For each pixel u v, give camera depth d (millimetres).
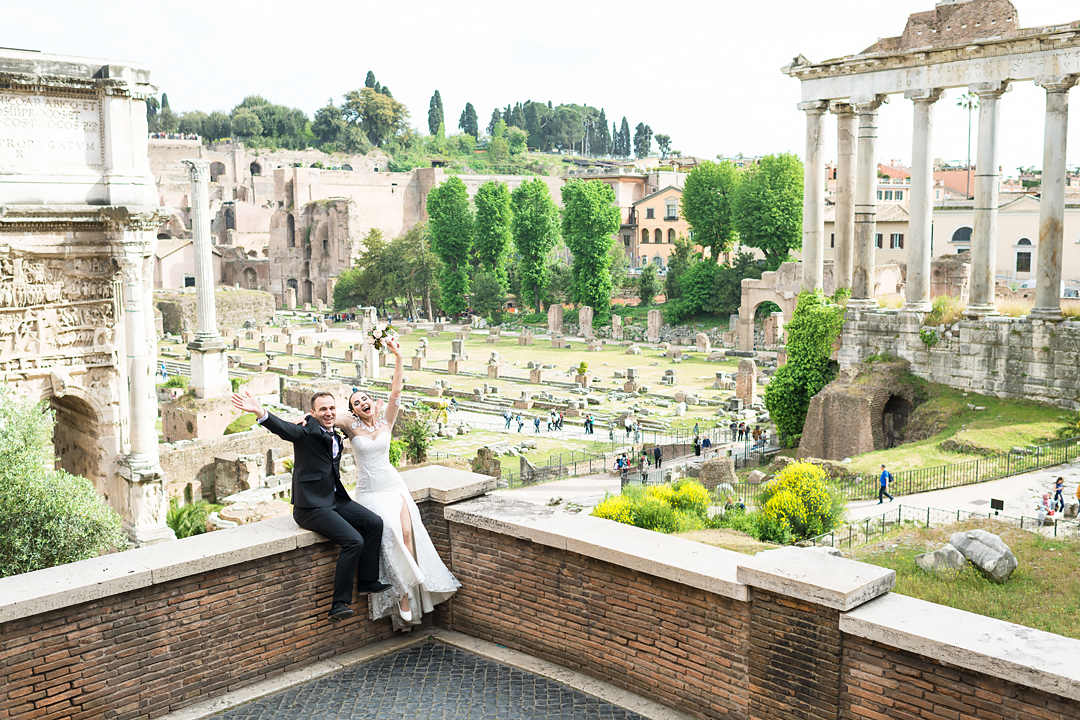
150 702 8828
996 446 40344
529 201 136750
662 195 161750
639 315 131250
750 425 70250
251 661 9453
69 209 31125
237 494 49281
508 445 66250
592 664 9492
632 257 165750
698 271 119375
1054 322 44188
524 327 132250
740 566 8133
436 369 102812
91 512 24766
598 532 9516
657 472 53875
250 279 177000
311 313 161250
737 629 8344
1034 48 43406
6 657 7977
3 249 30500
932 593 24062
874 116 49438
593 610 9414
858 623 7387
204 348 61562
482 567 10352
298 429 9602
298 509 9680
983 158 45812
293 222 176375
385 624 10445
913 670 7227
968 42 44906
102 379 33594
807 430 49781
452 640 10414
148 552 9047
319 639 9914
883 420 50188
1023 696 6684
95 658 8469
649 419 75188
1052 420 42688
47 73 30281
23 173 30516
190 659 9039
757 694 8195
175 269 159750
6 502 23641
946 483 37688
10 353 31438
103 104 31469
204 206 61281
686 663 8750
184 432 61219
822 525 31797
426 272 146375
